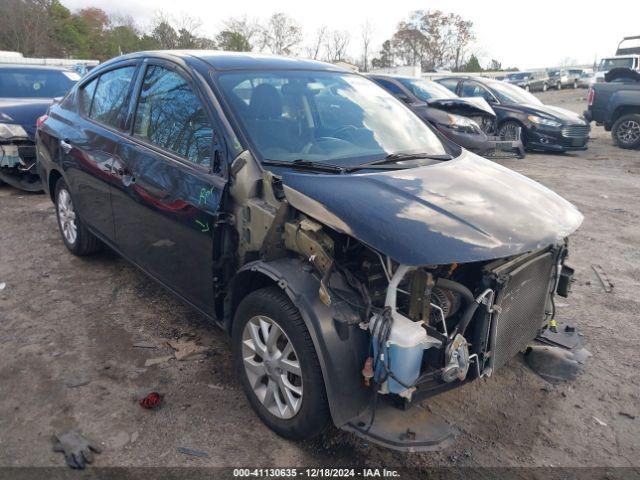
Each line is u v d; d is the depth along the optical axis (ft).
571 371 11.43
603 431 9.96
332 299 8.32
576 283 16.40
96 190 14.14
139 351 11.96
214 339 12.50
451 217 8.43
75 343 12.21
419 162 10.87
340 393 8.16
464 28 183.83
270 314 8.96
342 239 8.92
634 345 12.88
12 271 16.06
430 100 35.50
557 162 37.68
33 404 10.13
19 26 132.16
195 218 10.38
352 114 12.16
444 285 8.61
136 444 9.21
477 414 10.29
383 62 187.01
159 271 12.25
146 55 13.29
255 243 9.50
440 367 8.10
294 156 10.31
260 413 9.68
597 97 46.01
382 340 7.93
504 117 40.98
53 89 28.07
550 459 9.25
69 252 17.62
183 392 10.59
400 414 8.50
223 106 10.53
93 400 10.28
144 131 12.51
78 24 150.00
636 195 27.66
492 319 8.66
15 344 12.09
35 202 23.52
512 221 8.70
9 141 22.79
